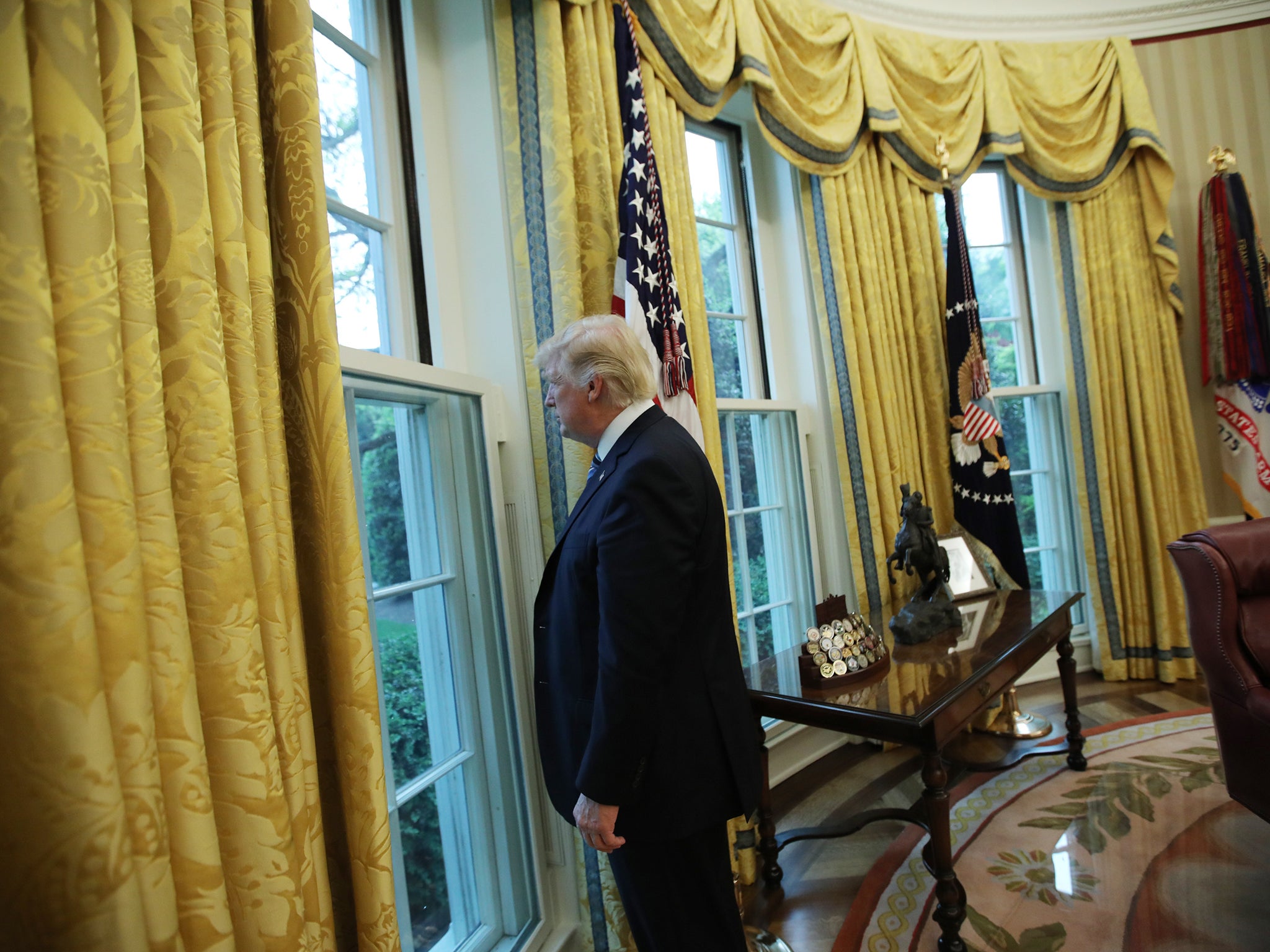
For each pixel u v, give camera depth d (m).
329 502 0.98
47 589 0.58
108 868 0.59
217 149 0.84
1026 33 3.63
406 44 1.84
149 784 0.64
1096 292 3.61
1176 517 3.58
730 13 2.56
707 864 1.20
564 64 1.89
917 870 2.05
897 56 3.18
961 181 3.33
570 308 1.82
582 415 1.29
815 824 2.38
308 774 0.90
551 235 1.85
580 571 1.21
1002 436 3.14
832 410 2.98
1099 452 3.55
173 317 0.76
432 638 1.55
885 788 2.59
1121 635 3.54
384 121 1.77
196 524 0.75
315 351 0.99
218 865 0.70
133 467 0.69
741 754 1.21
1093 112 3.59
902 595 2.95
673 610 1.07
